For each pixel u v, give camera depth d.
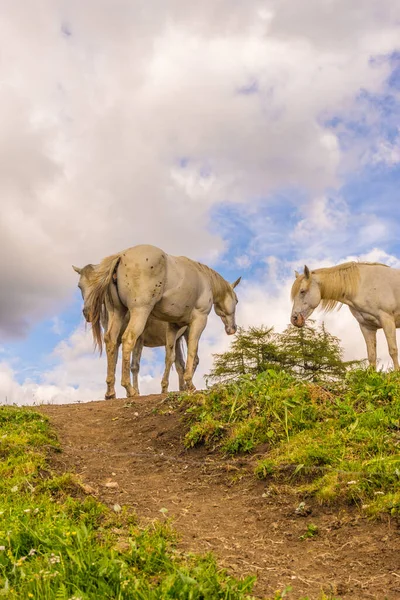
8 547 4.05
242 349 24.30
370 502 5.43
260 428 7.63
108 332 11.73
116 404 10.77
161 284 11.43
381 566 4.45
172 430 8.49
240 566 4.48
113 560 3.70
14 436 7.91
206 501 6.22
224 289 13.62
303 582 4.23
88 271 11.48
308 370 24.52
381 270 12.47
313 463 6.43
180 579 3.49
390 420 7.10
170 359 13.35
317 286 12.66
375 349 12.92
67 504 5.45
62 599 3.23
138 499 6.24
